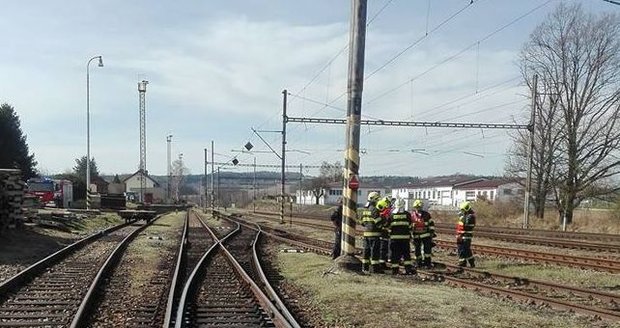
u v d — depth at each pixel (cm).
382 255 1661
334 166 12512
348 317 991
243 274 1425
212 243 2633
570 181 4328
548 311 1059
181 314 940
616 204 3884
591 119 4359
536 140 4641
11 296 1156
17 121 6925
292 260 1895
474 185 10975
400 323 940
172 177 14575
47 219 2934
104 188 10869
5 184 2234
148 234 3084
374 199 1587
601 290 1347
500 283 1411
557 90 4506
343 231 1564
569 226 3909
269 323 940
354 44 1530
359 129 1540
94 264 1673
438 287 1320
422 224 1709
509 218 4819
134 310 1045
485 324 938
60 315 997
